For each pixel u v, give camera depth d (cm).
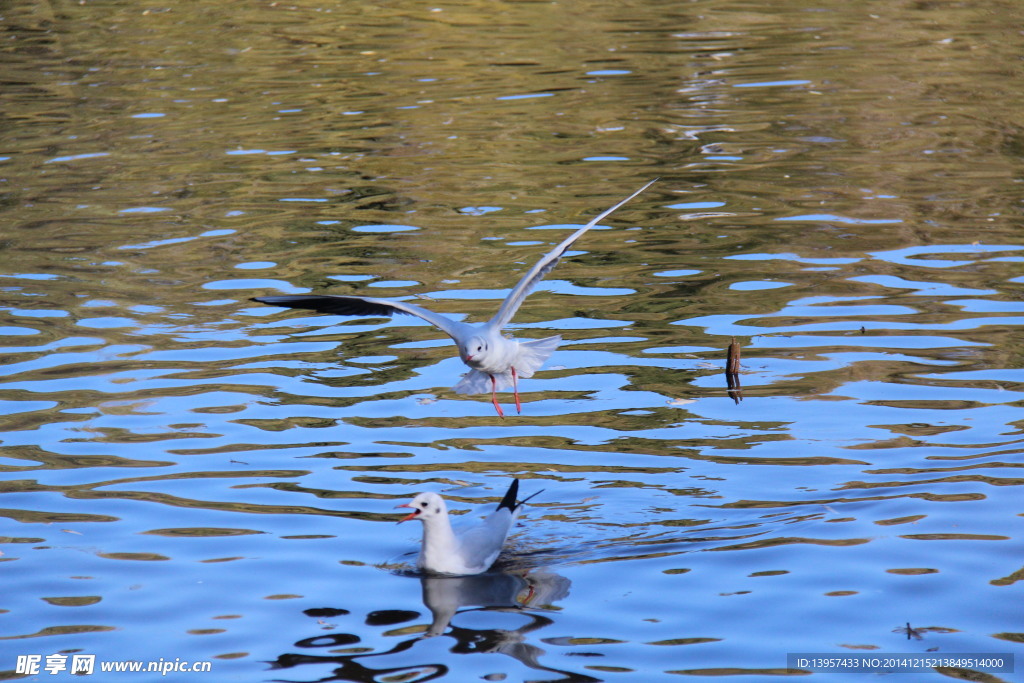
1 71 3219
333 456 1217
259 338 1566
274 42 3500
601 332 1550
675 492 1125
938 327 1522
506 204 2131
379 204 2153
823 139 2477
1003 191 2112
